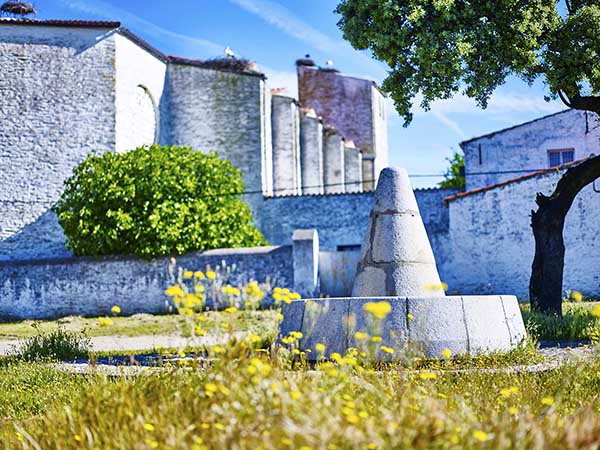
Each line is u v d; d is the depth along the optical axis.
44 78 35.22
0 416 8.25
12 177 34.84
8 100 34.94
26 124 35.03
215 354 7.50
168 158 30.66
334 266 30.78
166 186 29.86
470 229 31.67
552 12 18.23
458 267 31.86
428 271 12.34
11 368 11.52
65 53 35.38
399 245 12.31
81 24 35.12
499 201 31.14
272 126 43.84
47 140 35.09
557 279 18.58
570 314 16.39
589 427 5.28
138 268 29.92
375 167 53.62
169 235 29.45
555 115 36.59
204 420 5.31
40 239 34.81
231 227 31.17
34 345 14.28
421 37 18.05
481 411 6.41
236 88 40.22
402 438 4.71
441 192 37.00
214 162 31.44
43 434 6.15
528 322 14.36
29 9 38.53
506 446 4.93
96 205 29.86
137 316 27.27
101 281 30.02
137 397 6.26
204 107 40.31
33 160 35.00
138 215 29.75
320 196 38.53
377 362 9.41
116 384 7.31
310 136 46.62
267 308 27.72
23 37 35.12
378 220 12.51
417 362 9.78
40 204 34.91
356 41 19.16
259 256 29.64
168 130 40.19
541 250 18.70
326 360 10.41
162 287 29.78
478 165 37.09
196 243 30.00
